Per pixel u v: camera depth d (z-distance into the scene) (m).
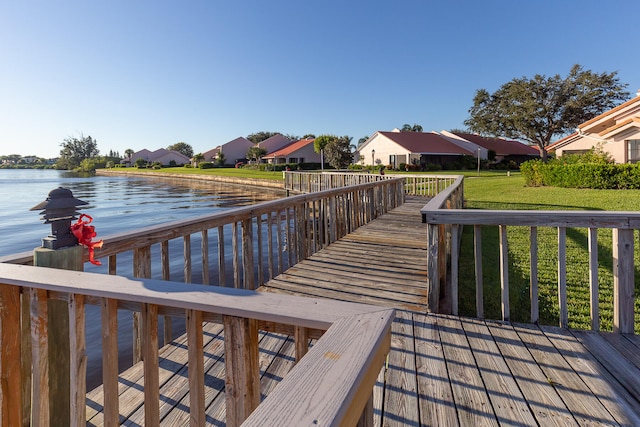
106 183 45.00
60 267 1.81
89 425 1.97
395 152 35.91
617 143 15.48
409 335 2.65
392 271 4.36
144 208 19.64
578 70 33.34
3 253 10.30
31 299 1.54
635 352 2.35
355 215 7.27
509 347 2.46
